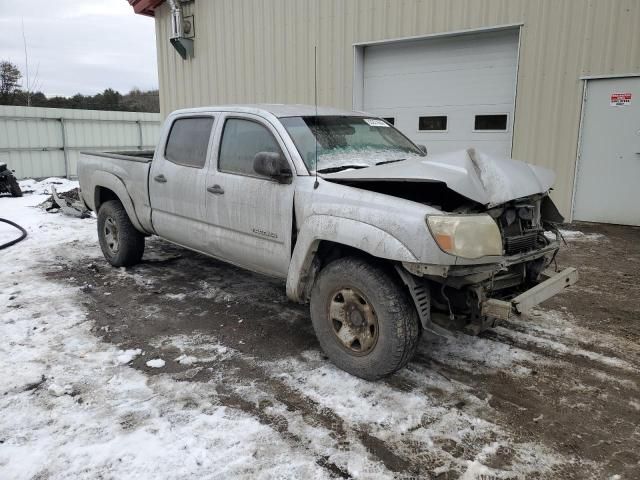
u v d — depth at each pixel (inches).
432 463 106.0
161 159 207.3
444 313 135.2
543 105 337.1
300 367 146.6
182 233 200.5
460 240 120.0
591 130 326.3
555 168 341.1
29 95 1067.9
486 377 141.2
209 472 102.5
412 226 121.9
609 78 313.7
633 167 318.7
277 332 171.5
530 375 142.3
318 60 430.3
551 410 125.3
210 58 505.4
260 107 176.9
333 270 139.3
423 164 137.0
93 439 112.7
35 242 304.2
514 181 137.3
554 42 325.7
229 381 138.8
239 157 173.3
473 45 364.8
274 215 157.3
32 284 223.6
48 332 171.0
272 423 119.1
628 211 326.3
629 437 114.7
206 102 520.7
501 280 141.9
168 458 106.6
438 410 125.0
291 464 105.0
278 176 151.6
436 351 156.9
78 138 752.3
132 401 128.3
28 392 132.5
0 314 186.9
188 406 126.2
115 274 237.8
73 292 212.7
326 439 113.3
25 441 112.0
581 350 157.6
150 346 160.9
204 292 211.8
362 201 133.3
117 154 252.4
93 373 142.9
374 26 395.2
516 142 351.3
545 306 195.0
